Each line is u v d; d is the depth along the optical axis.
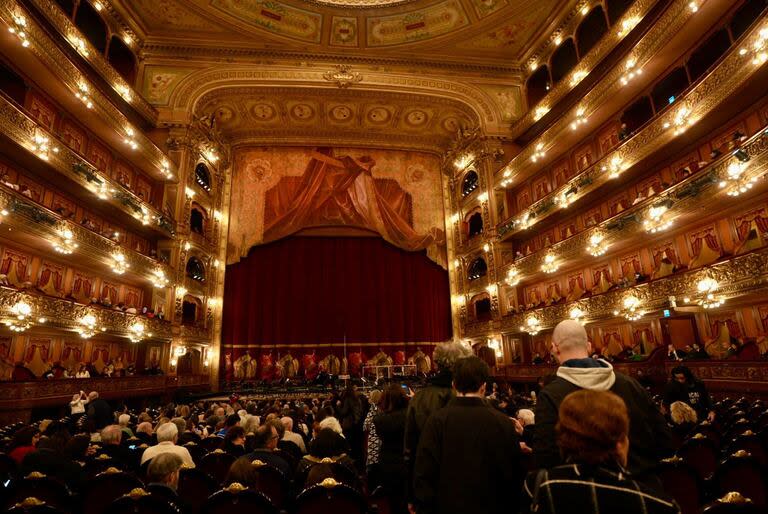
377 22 23.52
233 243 25.77
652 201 15.07
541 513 1.53
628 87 17.16
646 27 17.20
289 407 9.65
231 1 21.73
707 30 14.62
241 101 24.72
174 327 19.97
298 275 26.59
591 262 19.38
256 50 23.61
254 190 26.81
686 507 3.37
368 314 26.58
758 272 11.45
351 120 26.84
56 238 14.12
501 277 22.84
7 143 13.26
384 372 25.16
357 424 7.30
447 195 28.33
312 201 27.00
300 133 27.67
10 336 14.15
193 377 21.19
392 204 27.78
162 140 21.91
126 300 19.45
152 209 19.39
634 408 2.17
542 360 20.02
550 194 20.34
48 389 12.16
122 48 21.62
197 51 23.14
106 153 18.77
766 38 11.27
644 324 16.80
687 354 12.93
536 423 2.20
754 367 10.38
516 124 24.08
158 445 4.66
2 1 12.66
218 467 4.56
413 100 25.11
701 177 13.18
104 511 2.85
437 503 2.29
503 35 23.77
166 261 20.88
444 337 26.58
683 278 13.71
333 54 24.28
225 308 25.12
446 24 23.45
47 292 15.44
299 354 25.48
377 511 3.67
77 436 4.84
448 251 27.56
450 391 3.05
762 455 4.22
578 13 21.12
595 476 1.51
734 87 12.36
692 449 4.32
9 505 3.38
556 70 23.16
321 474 3.49
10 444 5.57
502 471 2.27
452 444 2.34
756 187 12.27
